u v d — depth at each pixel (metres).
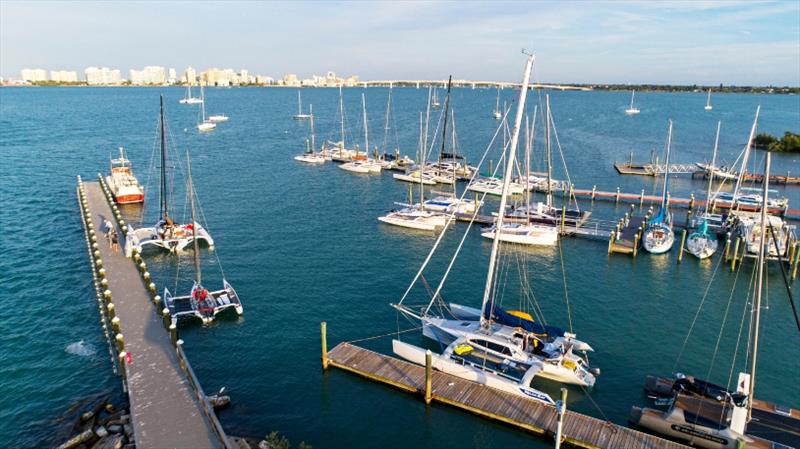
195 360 34.84
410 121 188.12
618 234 60.09
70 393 31.52
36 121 170.50
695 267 53.22
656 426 28.11
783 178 92.62
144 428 26.39
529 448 27.61
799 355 37.03
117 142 127.88
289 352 36.09
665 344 38.16
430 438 28.34
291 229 63.69
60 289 45.97
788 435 26.45
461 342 34.28
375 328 39.66
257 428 28.75
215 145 127.88
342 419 29.62
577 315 42.59
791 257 51.19
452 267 52.38
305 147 126.94
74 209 70.50
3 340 37.34
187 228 57.31
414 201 78.12
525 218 65.31
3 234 60.19
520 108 32.81
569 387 32.69
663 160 114.31
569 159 115.31
